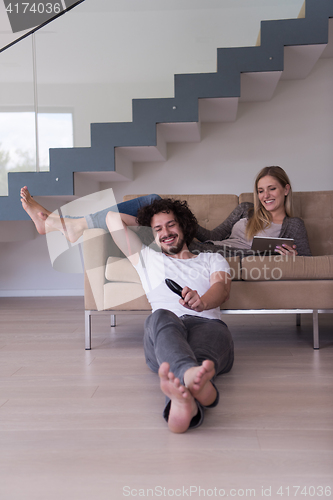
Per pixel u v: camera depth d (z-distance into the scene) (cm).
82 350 198
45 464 94
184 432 108
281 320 266
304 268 189
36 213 199
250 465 91
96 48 302
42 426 114
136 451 99
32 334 238
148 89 299
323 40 279
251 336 221
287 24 281
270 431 108
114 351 195
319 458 94
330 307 190
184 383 104
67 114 304
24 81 305
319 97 369
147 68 298
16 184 301
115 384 148
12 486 85
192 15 294
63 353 193
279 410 121
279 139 374
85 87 303
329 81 368
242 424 112
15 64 305
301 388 140
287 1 288
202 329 135
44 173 300
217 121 372
